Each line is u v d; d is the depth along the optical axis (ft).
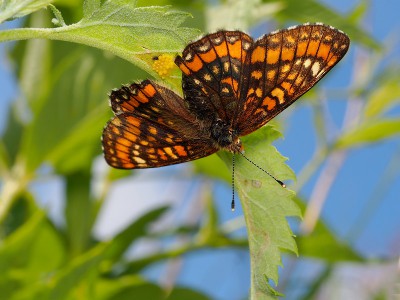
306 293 1.01
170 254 0.95
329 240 0.98
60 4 0.95
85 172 0.96
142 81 0.76
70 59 0.93
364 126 1.05
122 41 0.66
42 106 0.93
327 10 0.92
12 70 0.98
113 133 0.75
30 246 0.88
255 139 0.69
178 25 0.66
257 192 0.68
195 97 0.75
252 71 0.74
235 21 0.81
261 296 0.67
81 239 0.95
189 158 0.77
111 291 0.92
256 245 0.67
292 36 0.73
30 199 0.98
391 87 1.06
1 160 0.95
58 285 0.86
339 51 0.72
